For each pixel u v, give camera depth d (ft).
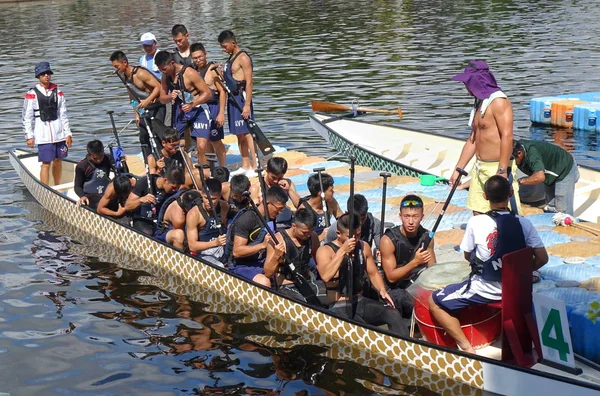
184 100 38.14
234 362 23.27
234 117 39.32
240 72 38.68
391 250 23.89
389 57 78.07
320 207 29.50
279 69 74.54
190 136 40.40
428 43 86.22
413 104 57.93
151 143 37.63
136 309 27.02
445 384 21.57
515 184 27.84
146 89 39.55
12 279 29.76
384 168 41.06
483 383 21.02
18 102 63.16
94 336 25.09
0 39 104.17
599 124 50.55
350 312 24.17
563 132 51.03
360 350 23.67
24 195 40.50
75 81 70.74
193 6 144.05
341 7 130.11
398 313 23.88
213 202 28.89
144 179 33.01
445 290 21.63
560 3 119.24
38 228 35.55
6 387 22.20
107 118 56.54
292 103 60.08
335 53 82.17
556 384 19.53
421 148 44.34
